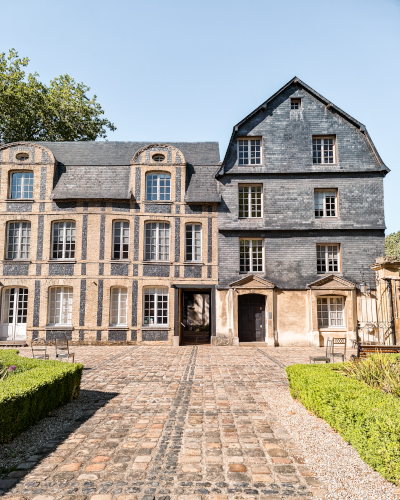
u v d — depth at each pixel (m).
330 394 6.85
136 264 20.42
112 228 20.58
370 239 20.70
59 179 21.02
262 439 6.43
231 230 20.70
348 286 20.11
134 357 15.91
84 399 9.04
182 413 7.92
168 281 20.42
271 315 20.08
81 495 4.65
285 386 10.44
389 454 4.75
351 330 19.91
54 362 9.61
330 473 5.12
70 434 6.69
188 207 20.89
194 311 32.94
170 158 21.17
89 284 20.16
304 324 20.16
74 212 20.53
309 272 20.45
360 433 5.50
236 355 16.61
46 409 7.55
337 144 21.31
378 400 6.08
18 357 10.16
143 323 20.25
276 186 21.00
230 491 4.73
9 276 20.22
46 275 20.22
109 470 5.31
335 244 20.95
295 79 21.50
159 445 6.20
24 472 5.25
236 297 20.25
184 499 4.55
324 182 21.03
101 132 32.66
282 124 21.44
